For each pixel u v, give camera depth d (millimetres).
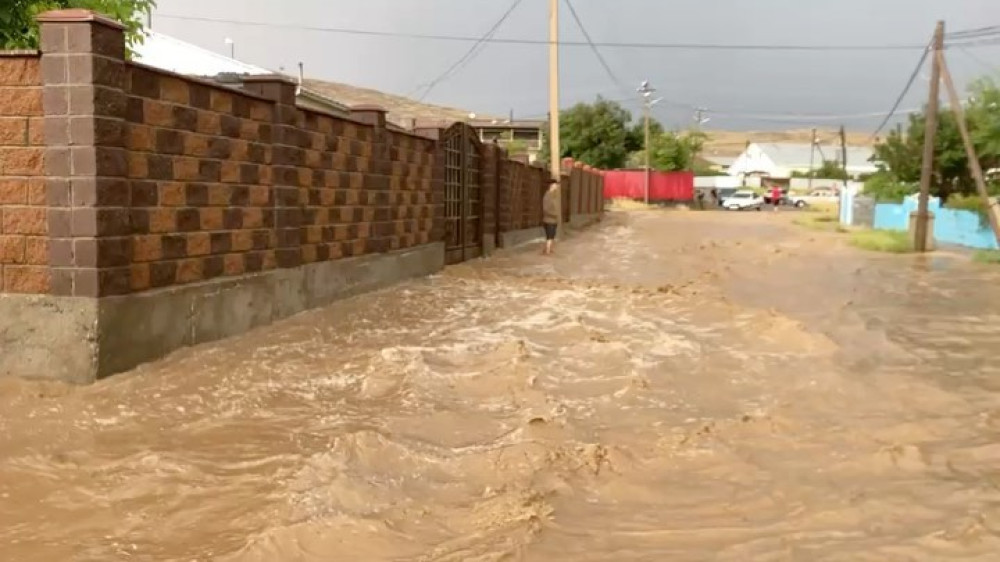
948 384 6996
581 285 13469
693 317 10414
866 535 3783
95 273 5969
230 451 4801
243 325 8047
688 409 6066
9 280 6102
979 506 4145
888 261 19234
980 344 8867
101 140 5961
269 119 8562
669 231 31203
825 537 3756
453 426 5461
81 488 4207
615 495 4309
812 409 6098
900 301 12398
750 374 7215
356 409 5766
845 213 36219
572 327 9102
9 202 6051
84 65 5859
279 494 4148
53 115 5922
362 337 8320
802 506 4160
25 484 4230
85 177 5934
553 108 24719
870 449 5129
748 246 23641
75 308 5984
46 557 3453
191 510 3953
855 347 8617
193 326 7191
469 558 3463
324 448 4891
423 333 8672
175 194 7000
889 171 32688
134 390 5902
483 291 12258
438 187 14359
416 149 13250
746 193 62688
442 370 6930
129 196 6383
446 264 15227
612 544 3670
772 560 3498
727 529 3855
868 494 4324
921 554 3549
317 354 7418
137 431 5105
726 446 5156
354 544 3578
